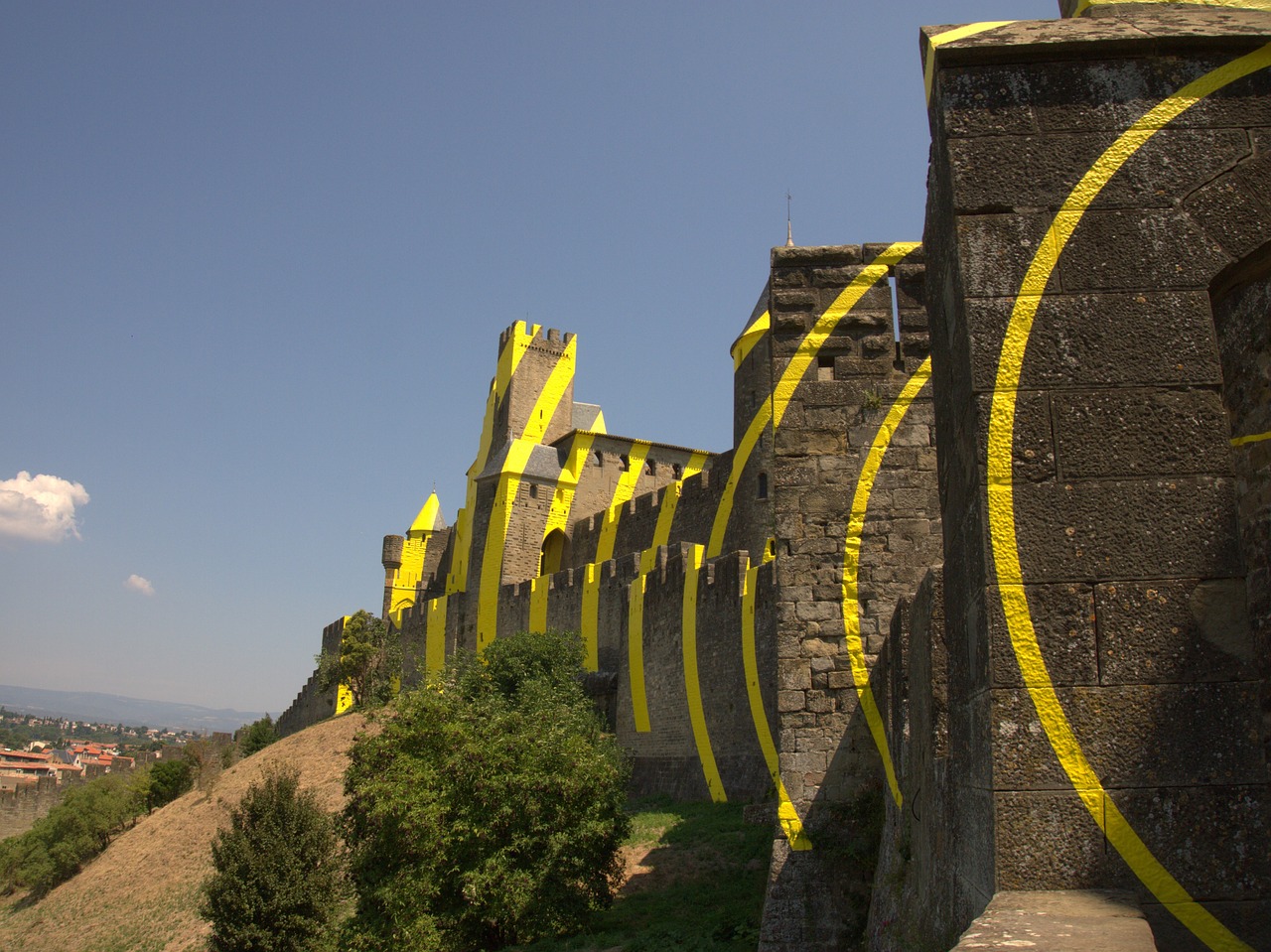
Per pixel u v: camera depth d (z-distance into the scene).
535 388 77.19
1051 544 5.82
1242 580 5.71
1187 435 5.95
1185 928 5.25
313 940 29.05
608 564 53.75
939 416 7.44
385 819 23.03
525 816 23.14
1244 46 6.52
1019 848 5.43
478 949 22.59
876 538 13.79
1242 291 6.89
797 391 14.26
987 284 6.26
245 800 32.53
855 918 12.70
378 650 73.88
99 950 41.28
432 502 89.69
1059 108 6.50
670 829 31.47
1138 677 5.61
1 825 81.62
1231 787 5.43
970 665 6.33
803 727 13.45
